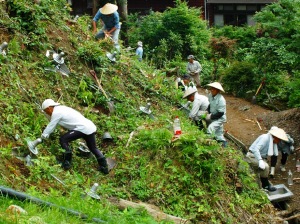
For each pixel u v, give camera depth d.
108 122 11.22
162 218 8.93
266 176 12.15
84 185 9.16
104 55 13.11
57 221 6.83
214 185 10.05
